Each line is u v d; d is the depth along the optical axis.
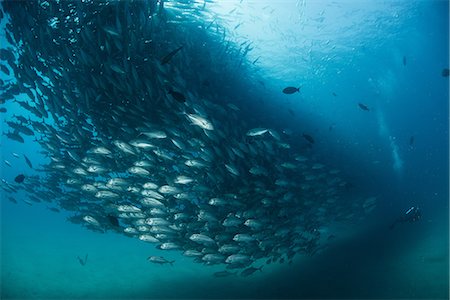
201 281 10.62
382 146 23.45
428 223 12.71
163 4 9.05
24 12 8.24
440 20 21.47
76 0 8.04
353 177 17.77
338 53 21.31
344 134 22.44
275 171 10.91
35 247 15.48
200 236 7.12
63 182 10.51
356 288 8.95
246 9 15.06
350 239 12.13
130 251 14.33
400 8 19.42
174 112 9.16
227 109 11.50
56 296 10.20
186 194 7.85
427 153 23.17
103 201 9.45
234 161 9.73
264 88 14.47
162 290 10.24
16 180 10.64
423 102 27.81
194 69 10.55
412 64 25.84
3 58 8.45
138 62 8.86
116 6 8.02
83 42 8.42
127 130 8.53
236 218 7.61
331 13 18.34
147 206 8.54
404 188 17.59
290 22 17.52
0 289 10.60
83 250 14.86
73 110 9.01
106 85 9.02
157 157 8.84
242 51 13.02
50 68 8.88
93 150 8.20
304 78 21.14
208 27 10.98
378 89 25.92
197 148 8.40
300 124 16.92
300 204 10.80
